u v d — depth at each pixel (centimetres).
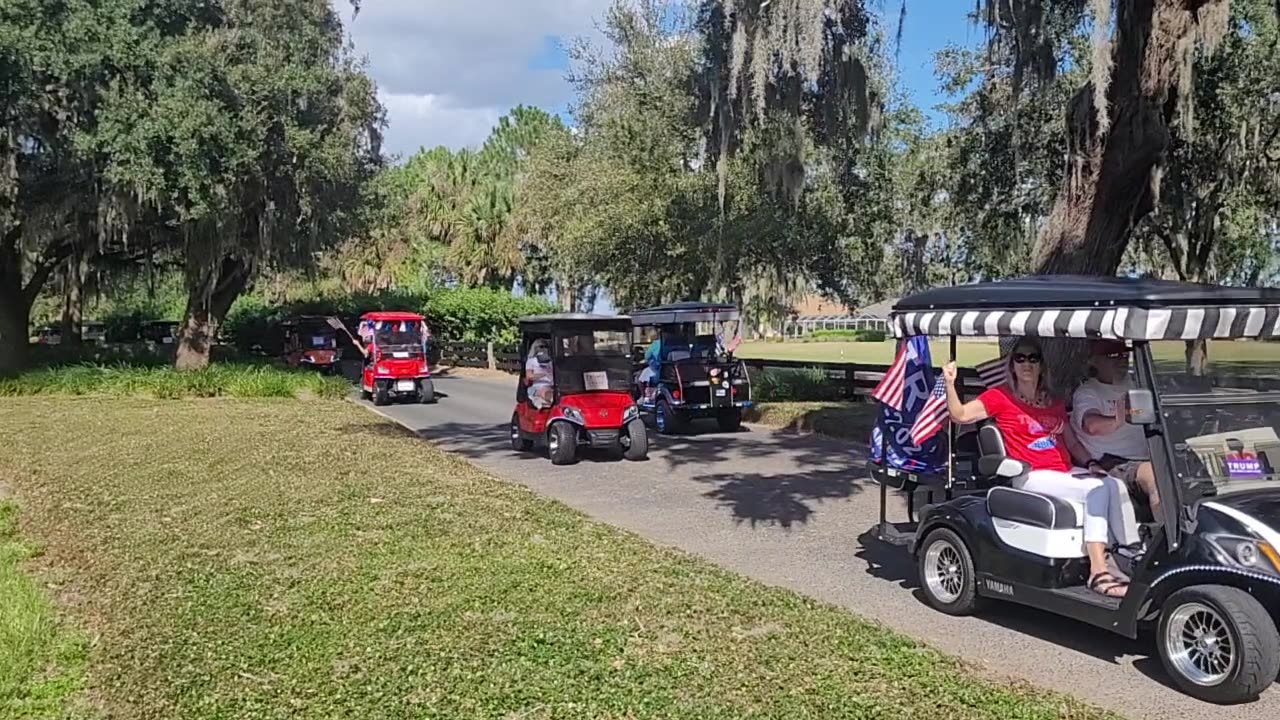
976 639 582
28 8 2059
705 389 1612
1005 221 1905
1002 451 618
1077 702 469
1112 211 1034
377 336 2223
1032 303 571
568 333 1325
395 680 490
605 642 546
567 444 1294
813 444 1472
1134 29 993
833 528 888
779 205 2031
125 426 1647
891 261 2409
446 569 707
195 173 2100
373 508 938
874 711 450
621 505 1012
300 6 2425
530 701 464
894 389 719
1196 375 522
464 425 1811
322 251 2806
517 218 4397
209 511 928
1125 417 562
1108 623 530
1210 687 481
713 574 699
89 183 2233
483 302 3838
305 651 534
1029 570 573
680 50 2136
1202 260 1820
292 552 762
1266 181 1738
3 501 1041
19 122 2158
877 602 659
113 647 557
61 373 2411
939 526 642
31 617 613
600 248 2289
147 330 4762
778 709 452
